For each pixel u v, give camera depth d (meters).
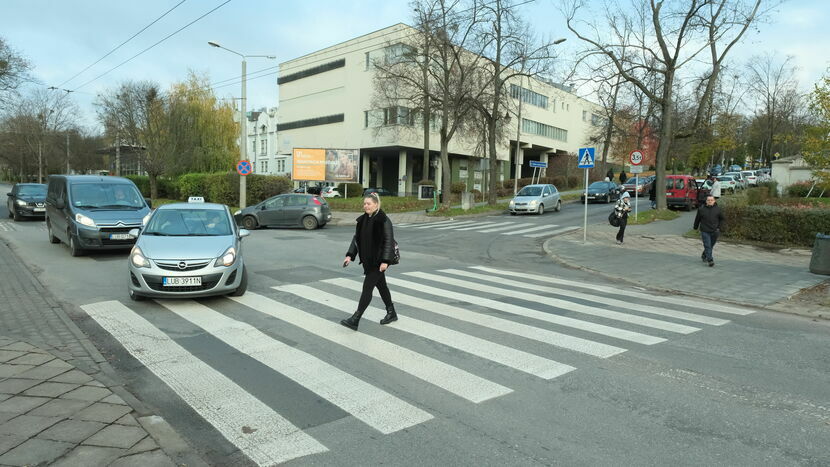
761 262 12.32
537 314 7.00
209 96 41.09
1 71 23.77
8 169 81.94
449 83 27.39
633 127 42.19
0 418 3.48
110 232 11.22
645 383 4.51
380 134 44.19
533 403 4.05
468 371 4.73
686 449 3.36
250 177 29.52
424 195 31.23
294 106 56.66
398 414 3.82
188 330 5.93
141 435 3.30
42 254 11.74
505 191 44.16
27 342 5.25
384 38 45.06
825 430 3.65
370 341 5.59
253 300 7.46
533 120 59.25
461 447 3.34
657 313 7.29
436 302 7.63
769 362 5.14
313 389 4.27
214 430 3.55
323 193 40.41
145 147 38.09
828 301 8.23
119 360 4.93
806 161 16.52
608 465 3.14
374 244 6.02
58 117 58.84
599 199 32.47
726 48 20.72
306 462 3.14
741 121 49.44
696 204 27.25
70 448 3.11
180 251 7.11
